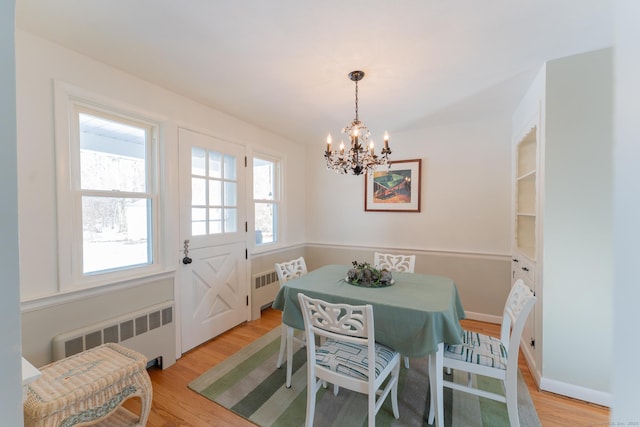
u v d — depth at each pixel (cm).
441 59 178
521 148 269
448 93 231
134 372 143
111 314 191
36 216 158
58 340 162
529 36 154
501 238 297
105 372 136
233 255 295
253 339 271
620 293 42
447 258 321
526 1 127
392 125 318
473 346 166
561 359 182
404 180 342
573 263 177
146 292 213
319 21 141
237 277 301
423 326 150
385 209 355
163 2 129
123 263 207
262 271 338
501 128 293
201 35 154
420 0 126
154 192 224
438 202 325
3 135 46
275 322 315
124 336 194
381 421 163
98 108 186
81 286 177
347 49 167
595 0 126
